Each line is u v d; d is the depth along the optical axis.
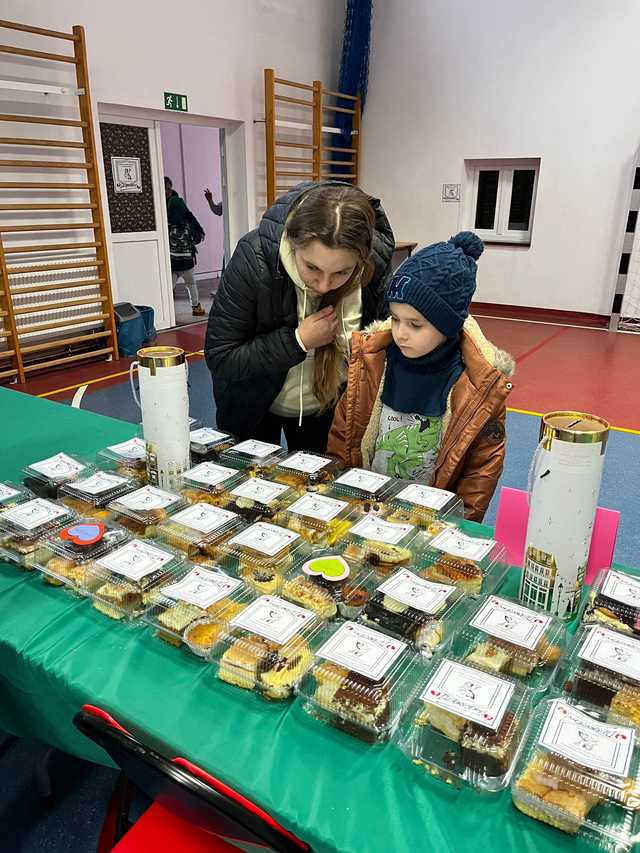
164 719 0.75
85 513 1.14
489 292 6.79
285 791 0.66
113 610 0.91
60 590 0.98
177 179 8.00
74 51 4.24
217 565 0.99
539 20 5.71
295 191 1.45
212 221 8.62
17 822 1.31
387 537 1.02
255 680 0.77
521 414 3.75
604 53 5.52
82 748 0.95
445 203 6.73
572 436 0.81
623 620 0.84
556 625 0.85
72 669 0.82
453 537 1.03
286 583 0.93
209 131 8.17
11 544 1.04
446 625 0.84
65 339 4.55
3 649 0.88
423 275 1.11
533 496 0.88
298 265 1.26
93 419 1.75
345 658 0.77
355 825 0.62
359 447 1.44
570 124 5.84
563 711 0.71
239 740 0.72
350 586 0.92
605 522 0.96
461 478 1.31
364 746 0.71
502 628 0.83
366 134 6.97
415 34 6.34
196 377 4.34
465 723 0.69
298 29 6.14
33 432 1.65
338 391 1.64
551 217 6.18
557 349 5.22
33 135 4.20
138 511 1.10
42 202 4.38
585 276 6.17
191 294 6.49
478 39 6.04
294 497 1.17
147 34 4.74
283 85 6.06
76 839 1.28
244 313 1.51
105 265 4.73
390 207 7.08
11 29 3.88
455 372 1.26
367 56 6.56
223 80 5.48
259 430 1.85
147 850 0.85
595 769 0.63
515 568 1.04
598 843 0.60
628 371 4.61
